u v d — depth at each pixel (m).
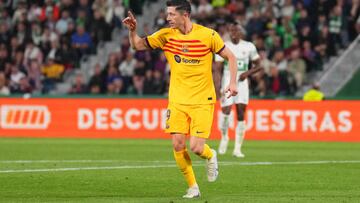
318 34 78.19
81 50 84.00
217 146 58.00
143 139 66.75
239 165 42.31
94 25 84.56
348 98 64.62
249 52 49.06
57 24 84.69
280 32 78.00
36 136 70.94
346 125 64.56
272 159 46.41
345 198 29.14
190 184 29.30
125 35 84.50
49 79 82.75
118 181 34.78
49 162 43.81
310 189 32.41
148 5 86.75
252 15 80.38
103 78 79.56
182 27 28.80
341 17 78.94
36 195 30.33
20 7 85.56
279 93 75.75
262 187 33.12
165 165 42.06
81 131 69.88
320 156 48.94
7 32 85.50
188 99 28.75
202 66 28.72
